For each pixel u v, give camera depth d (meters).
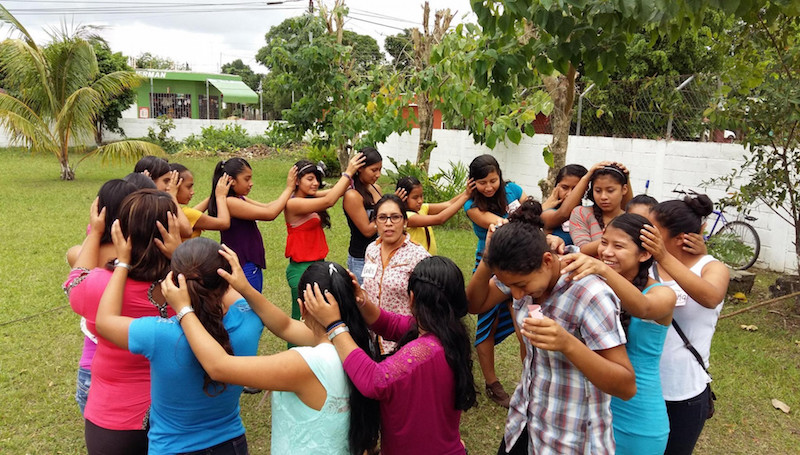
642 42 12.42
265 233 9.80
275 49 10.45
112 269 2.52
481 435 3.98
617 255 2.47
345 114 9.80
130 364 2.36
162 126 25.75
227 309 2.30
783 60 5.41
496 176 4.13
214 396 2.16
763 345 5.39
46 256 8.00
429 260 2.32
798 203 6.23
